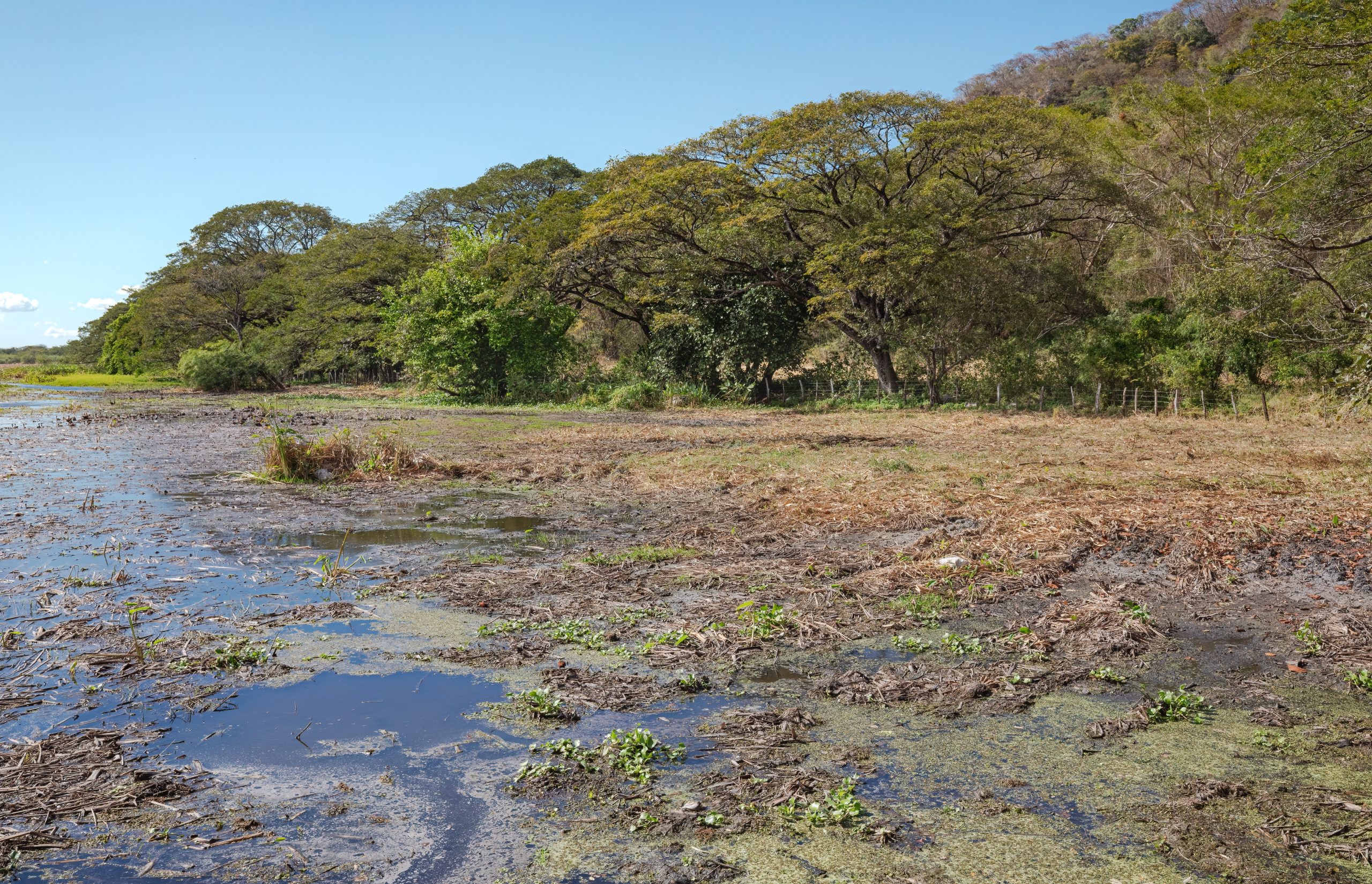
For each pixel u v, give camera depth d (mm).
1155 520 9578
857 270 29797
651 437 21469
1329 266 22734
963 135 28562
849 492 12297
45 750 4559
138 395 48531
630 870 3506
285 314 65188
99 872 3490
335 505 12492
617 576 8258
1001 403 30234
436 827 3840
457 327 37562
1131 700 5281
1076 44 81812
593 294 43531
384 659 6012
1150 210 32469
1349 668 5672
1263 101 29578
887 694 5355
